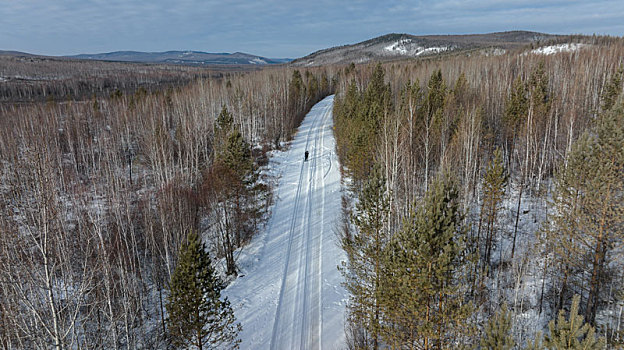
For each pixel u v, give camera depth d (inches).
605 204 813.9
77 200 1273.4
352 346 769.6
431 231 557.0
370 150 1480.1
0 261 561.9
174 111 2783.0
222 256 1202.0
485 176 1121.4
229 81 3929.6
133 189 1647.4
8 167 1211.9
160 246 1174.3
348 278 1008.2
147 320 980.6
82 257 943.7
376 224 814.5
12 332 591.8
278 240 1273.4
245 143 1234.0
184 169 1815.9
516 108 1652.3
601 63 2390.5
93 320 850.1
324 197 1617.9
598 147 862.5
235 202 1270.9
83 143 2215.8
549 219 1194.0
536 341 446.0
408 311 595.8
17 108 3292.3
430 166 1475.1
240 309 920.9
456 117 1566.2
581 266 892.6
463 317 560.1
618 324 808.9
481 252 1190.3
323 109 3713.1
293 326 850.8
